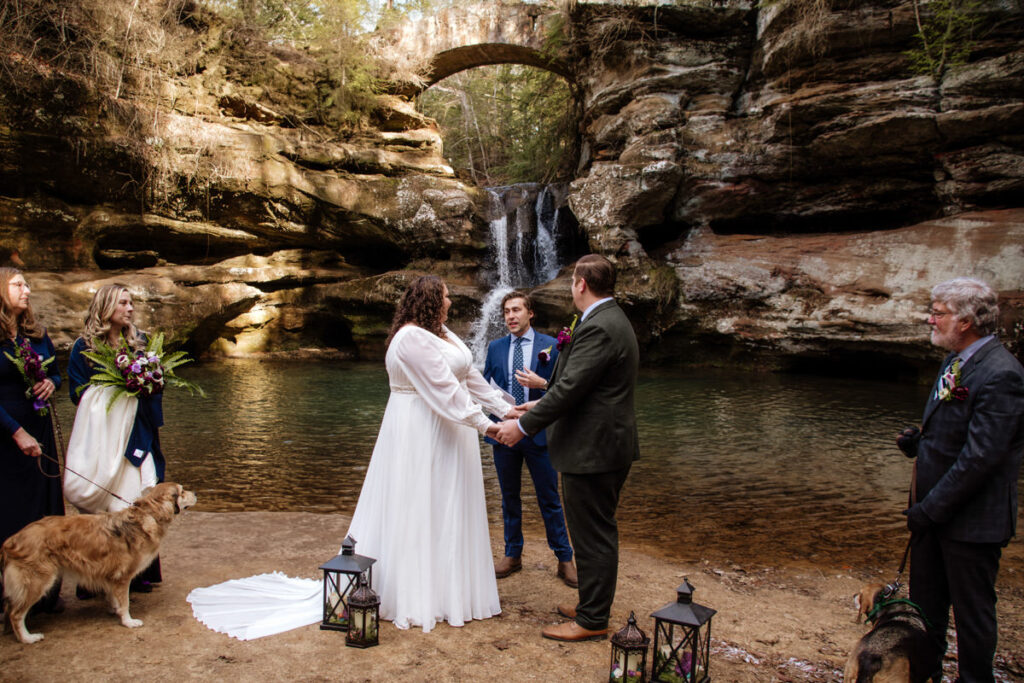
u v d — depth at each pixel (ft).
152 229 54.13
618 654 8.96
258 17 59.00
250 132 56.44
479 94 98.22
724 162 52.95
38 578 9.93
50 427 11.75
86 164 48.44
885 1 46.93
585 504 10.37
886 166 49.42
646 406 36.78
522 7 63.57
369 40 63.26
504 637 10.64
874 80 48.39
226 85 56.59
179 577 12.82
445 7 65.67
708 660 9.48
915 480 9.39
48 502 11.60
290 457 25.20
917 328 41.78
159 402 12.08
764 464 24.81
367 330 60.59
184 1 53.26
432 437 11.09
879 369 48.60
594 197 53.36
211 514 17.02
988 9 44.47
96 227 51.39
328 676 9.20
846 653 10.51
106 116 48.19
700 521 18.37
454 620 10.98
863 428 31.19
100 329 11.59
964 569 8.70
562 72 66.39
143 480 11.61
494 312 56.65
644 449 27.12
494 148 98.53
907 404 37.42
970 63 45.32
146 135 49.93
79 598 11.78
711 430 30.76
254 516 16.90
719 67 54.70
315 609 11.26
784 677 9.62
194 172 53.01
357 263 65.41
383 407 35.94
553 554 14.97
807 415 34.27
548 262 63.46
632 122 55.31
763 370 51.16
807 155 50.80
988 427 8.27
